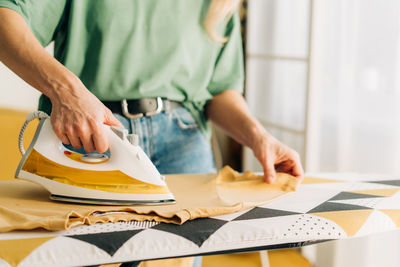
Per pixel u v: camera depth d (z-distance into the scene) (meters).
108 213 0.80
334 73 2.08
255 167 2.85
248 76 2.86
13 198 0.90
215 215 0.83
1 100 2.55
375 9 1.84
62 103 0.85
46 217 0.75
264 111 2.72
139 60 1.11
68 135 0.84
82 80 1.09
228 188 1.03
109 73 1.09
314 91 2.14
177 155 1.19
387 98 1.81
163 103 1.16
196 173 1.23
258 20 2.74
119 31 1.08
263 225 0.78
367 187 1.06
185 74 1.18
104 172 0.88
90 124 0.83
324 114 2.15
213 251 0.74
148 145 1.15
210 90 1.29
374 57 1.86
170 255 0.72
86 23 1.07
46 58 0.90
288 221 0.80
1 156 1.78
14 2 0.95
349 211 0.86
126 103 1.11
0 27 0.92
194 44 1.18
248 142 1.15
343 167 2.04
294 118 2.42
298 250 2.25
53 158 0.89
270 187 1.04
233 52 1.29
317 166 2.20
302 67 2.33
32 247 0.68
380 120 1.86
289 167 1.11
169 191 0.91
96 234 0.73
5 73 2.54
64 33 1.09
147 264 1.08
